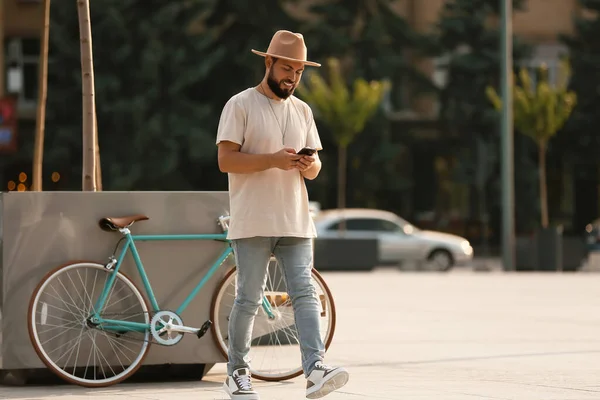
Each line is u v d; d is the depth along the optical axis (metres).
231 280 13.75
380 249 53.00
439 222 74.62
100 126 63.28
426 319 22.73
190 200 13.71
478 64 70.00
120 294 13.37
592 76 72.00
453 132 73.25
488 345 17.84
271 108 11.72
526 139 71.00
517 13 79.12
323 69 69.25
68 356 13.19
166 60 63.59
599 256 60.56
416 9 78.19
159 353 13.52
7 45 72.69
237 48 66.31
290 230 11.48
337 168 68.69
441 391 12.60
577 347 17.52
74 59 64.62
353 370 14.70
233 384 11.83
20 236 13.18
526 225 71.25
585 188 75.88
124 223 13.29
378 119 68.31
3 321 13.11
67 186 66.00
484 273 44.78
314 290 11.60
